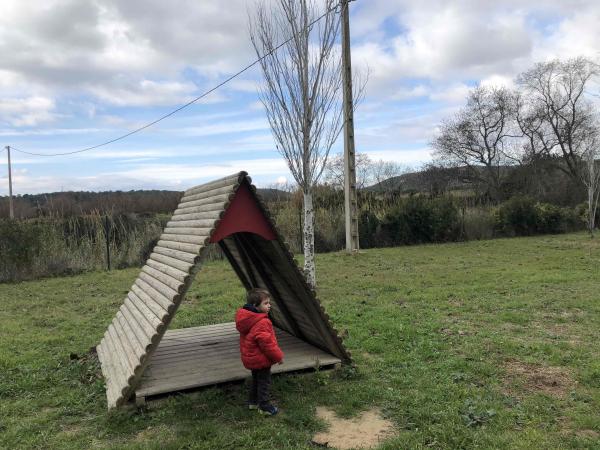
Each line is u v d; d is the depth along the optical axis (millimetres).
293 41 10289
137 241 17406
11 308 9922
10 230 13969
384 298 9734
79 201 22406
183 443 3971
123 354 5324
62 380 5527
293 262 5273
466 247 20484
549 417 4324
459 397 4797
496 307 8656
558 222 26984
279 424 4309
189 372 5324
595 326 7340
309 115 10570
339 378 5414
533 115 39594
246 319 4531
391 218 22500
